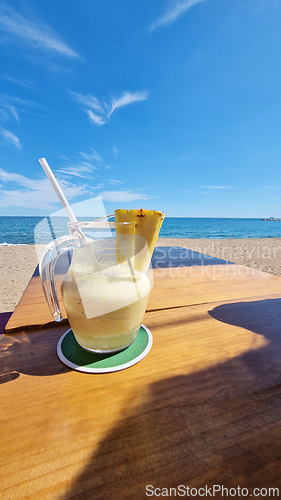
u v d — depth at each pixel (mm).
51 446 299
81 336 490
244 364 465
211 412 350
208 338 558
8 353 509
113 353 502
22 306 734
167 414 347
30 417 343
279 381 420
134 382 416
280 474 266
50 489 250
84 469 271
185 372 441
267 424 332
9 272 5133
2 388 402
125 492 246
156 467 272
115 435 314
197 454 288
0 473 266
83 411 354
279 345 532
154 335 572
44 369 454
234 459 282
